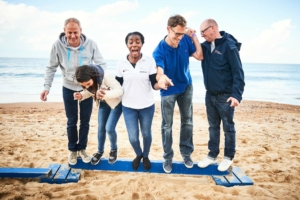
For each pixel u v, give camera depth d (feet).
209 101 10.06
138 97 8.69
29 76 87.56
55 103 36.55
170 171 10.38
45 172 9.92
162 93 9.33
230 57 8.84
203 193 9.34
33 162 12.70
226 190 9.70
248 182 10.18
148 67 8.61
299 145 17.11
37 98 42.78
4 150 14.40
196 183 10.57
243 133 20.24
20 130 19.30
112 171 11.63
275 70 214.90
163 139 9.98
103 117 9.57
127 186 9.83
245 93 61.00
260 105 39.81
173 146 16.46
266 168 12.46
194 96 51.60
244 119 27.12
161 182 10.54
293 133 20.79
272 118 28.12
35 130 19.51
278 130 21.81
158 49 9.08
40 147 15.19
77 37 8.89
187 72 9.45
